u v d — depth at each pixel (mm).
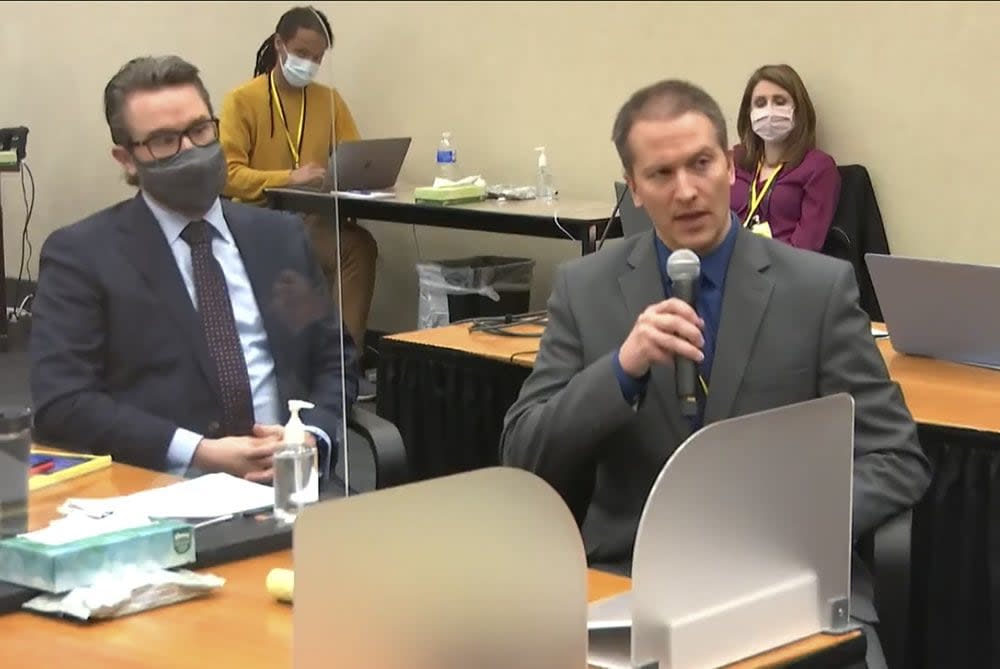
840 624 1576
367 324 6078
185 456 2279
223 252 2516
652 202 2244
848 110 5328
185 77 2465
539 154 6227
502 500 1283
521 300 6121
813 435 1499
